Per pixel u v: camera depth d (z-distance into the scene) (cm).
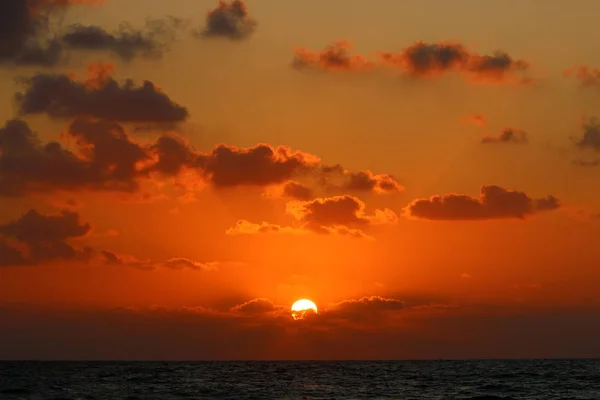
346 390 12719
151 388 12888
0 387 12875
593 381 15512
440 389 13000
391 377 17762
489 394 11712
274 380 16125
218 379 16462
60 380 15600
